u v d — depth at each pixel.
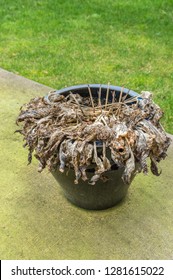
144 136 1.78
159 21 4.75
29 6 5.17
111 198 2.12
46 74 3.69
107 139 1.77
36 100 2.07
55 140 1.80
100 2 5.29
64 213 2.17
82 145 1.75
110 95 2.21
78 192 2.07
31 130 1.92
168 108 3.18
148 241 2.01
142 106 1.96
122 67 3.81
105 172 1.91
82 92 2.22
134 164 1.75
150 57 3.99
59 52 4.07
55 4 5.22
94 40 4.32
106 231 2.07
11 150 2.62
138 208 2.20
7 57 3.98
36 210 2.19
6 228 2.08
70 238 2.03
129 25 4.66
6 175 2.43
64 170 1.95
